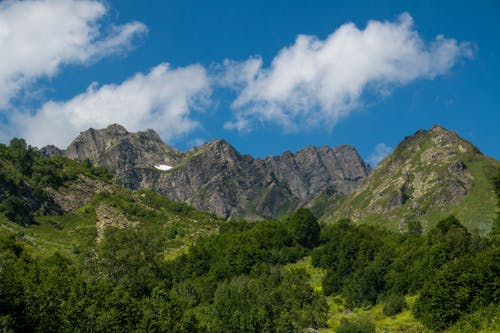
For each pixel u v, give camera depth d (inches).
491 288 4197.8
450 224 6963.6
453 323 4173.2
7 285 3469.5
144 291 5354.3
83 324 3641.7
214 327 4431.6
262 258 7190.0
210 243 7864.2
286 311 4857.3
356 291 6023.6
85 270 5511.8
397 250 6825.8
